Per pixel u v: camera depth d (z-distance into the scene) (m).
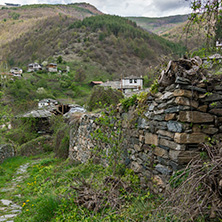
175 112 2.79
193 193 2.18
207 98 2.83
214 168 2.17
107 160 4.71
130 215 2.74
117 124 4.58
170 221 2.20
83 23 102.94
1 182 6.62
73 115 8.44
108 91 9.16
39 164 8.54
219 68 3.08
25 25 131.38
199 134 2.76
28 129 15.46
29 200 4.57
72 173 5.34
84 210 3.12
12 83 38.66
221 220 2.03
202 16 2.52
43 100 32.56
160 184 2.95
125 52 71.69
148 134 3.43
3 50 100.44
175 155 2.73
